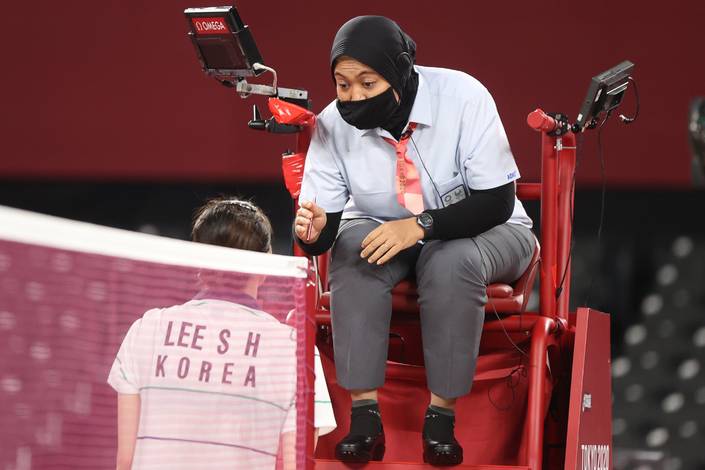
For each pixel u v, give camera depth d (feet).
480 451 34.35
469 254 30.83
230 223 31.01
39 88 75.51
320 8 70.18
